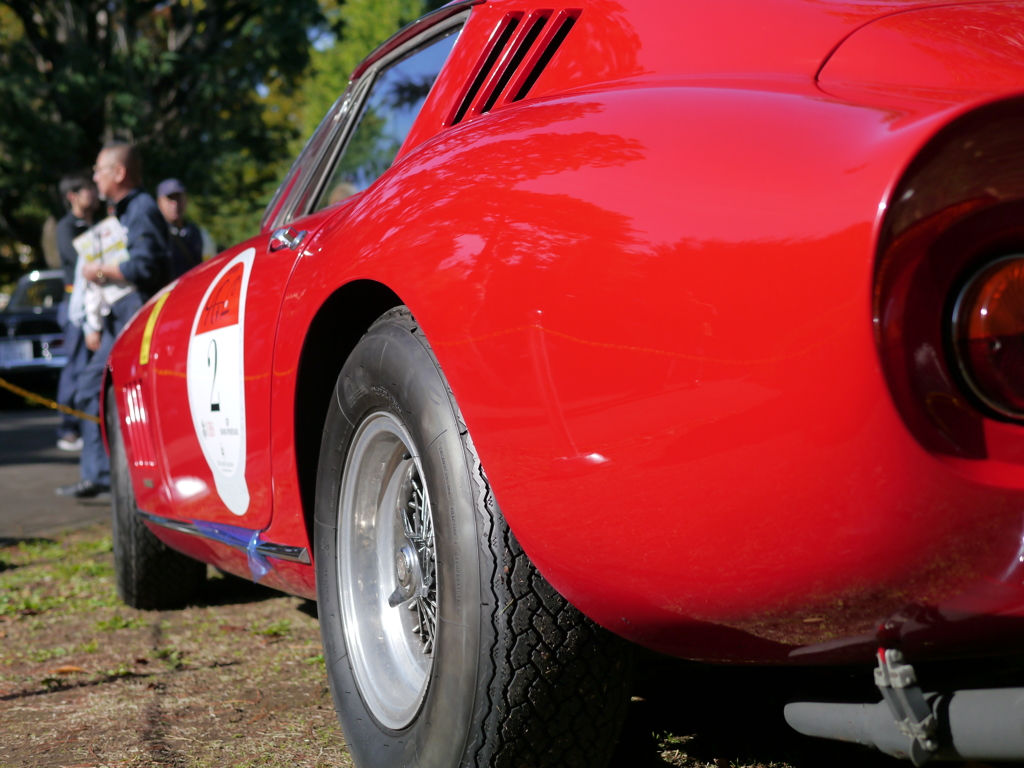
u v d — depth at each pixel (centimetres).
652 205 125
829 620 120
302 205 259
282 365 205
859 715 122
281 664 278
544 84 175
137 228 539
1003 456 108
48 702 254
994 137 108
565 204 134
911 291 107
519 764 149
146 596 353
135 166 550
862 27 145
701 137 128
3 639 327
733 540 119
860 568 112
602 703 150
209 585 381
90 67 1898
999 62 130
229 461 242
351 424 184
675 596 129
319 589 198
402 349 163
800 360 110
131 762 207
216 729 226
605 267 126
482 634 146
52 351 1442
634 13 168
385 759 168
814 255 110
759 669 221
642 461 124
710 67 153
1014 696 107
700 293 117
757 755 186
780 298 111
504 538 147
